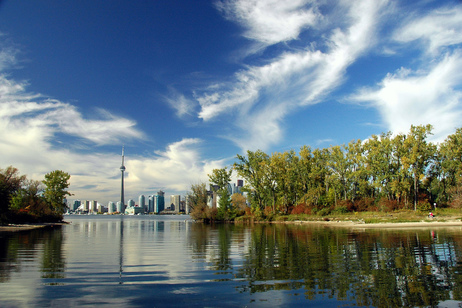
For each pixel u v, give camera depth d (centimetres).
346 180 7750
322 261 1405
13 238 2770
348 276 1092
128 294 871
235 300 816
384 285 966
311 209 7200
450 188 6650
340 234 3027
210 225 6006
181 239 2638
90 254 1664
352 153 7544
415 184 6638
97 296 850
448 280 1030
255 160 7694
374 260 1423
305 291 900
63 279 1050
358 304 784
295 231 3650
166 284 986
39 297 837
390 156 7338
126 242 2361
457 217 5203
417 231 3269
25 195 6675
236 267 1268
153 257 1549
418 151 6825
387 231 3344
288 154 8419
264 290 915
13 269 1225
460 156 6925
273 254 1644
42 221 6781
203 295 862
